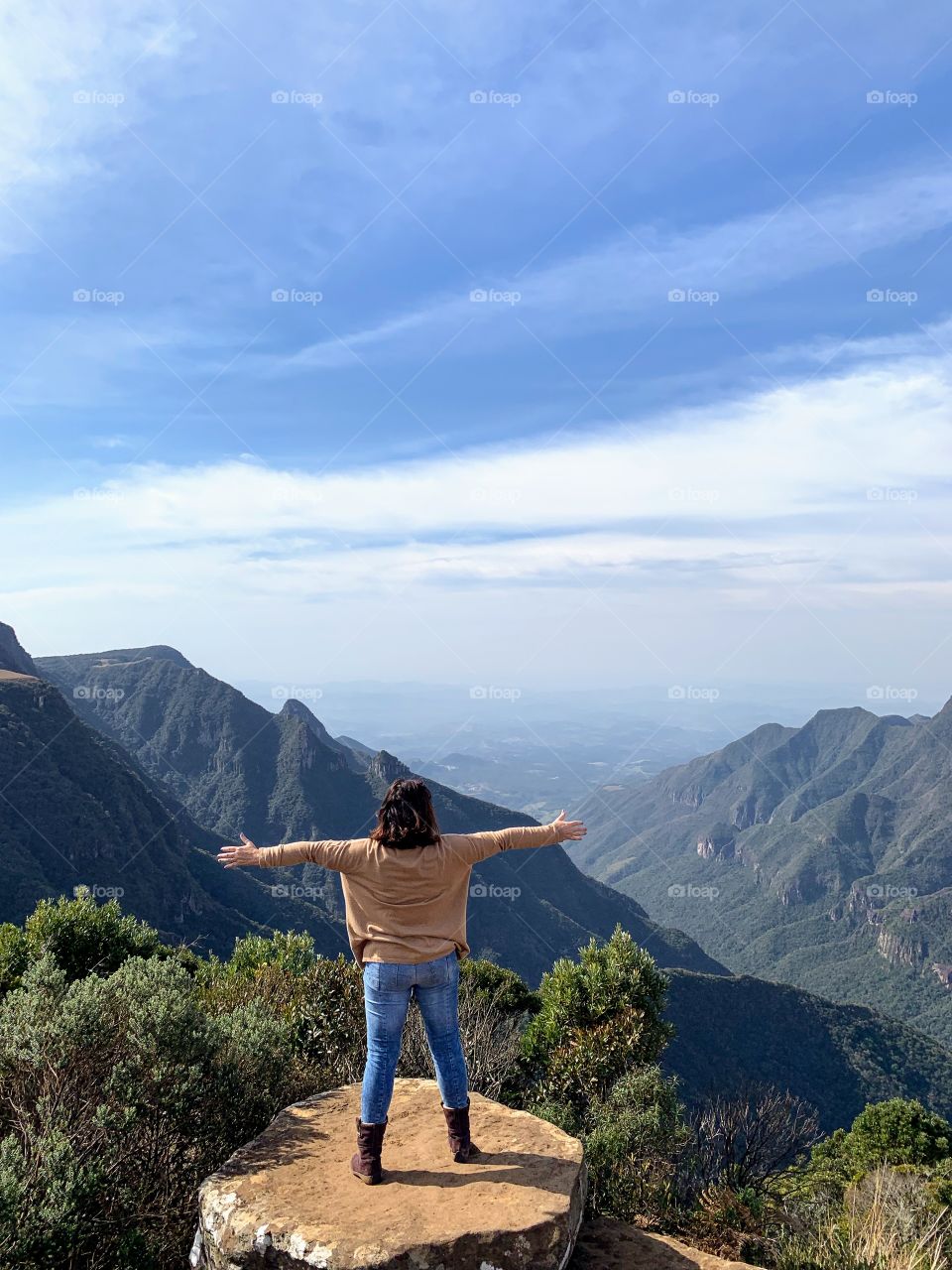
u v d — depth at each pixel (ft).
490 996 41.52
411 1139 14.90
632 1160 24.86
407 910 13.05
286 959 35.09
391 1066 13.16
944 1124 82.74
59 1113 13.85
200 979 34.76
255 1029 17.94
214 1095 15.74
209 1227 12.63
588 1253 14.35
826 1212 23.77
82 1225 12.59
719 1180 29.76
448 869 13.17
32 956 28.30
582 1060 31.09
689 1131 29.17
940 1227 18.20
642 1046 31.55
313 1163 14.01
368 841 13.23
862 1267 16.78
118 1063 14.93
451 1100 13.84
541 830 13.78
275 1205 12.62
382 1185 13.24
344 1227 11.92
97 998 15.87
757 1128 38.83
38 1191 12.50
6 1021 15.47
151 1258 13.43
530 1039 34.01
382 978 12.92
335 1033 24.71
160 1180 14.79
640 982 34.04
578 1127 28.22
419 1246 11.52
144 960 19.47
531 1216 12.29
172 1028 15.53
